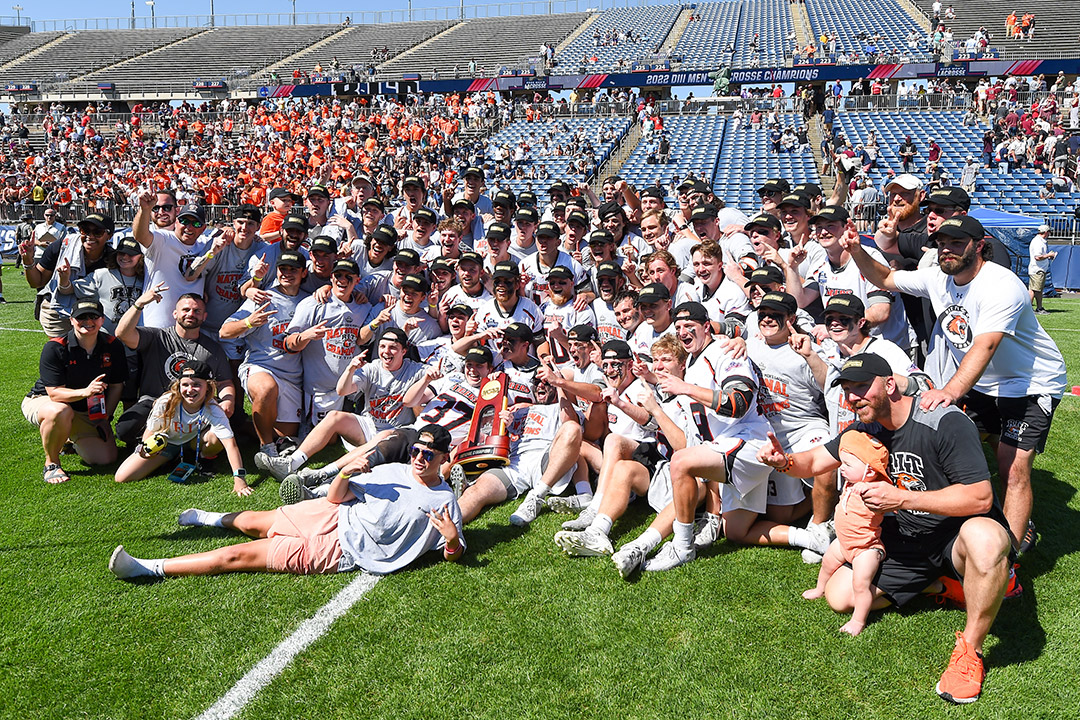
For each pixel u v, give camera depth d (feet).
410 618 13.25
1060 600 13.69
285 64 157.79
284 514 15.11
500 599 13.87
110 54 170.71
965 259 14.05
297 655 12.24
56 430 19.03
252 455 21.21
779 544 15.79
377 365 20.16
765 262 19.61
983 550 11.37
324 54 161.27
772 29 139.13
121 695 11.34
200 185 88.74
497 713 10.97
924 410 12.23
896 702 11.12
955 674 11.28
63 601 13.74
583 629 12.93
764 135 94.63
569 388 17.81
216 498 18.29
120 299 21.90
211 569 14.58
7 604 13.65
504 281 20.63
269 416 20.21
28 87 151.43
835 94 105.19
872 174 78.38
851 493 13.15
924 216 19.19
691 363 16.66
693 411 16.28
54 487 18.90
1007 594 13.37
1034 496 18.38
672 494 16.31
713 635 12.73
